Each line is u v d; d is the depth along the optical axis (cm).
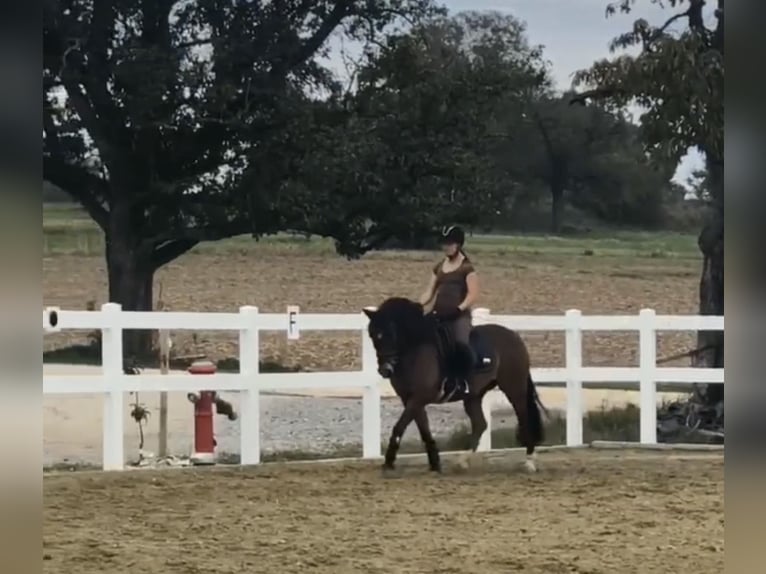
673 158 2162
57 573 798
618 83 2161
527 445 1358
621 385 2920
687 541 925
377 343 1279
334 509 1084
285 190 3089
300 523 1006
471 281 1310
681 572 813
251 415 1392
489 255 6812
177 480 1253
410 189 3161
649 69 2095
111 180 3266
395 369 1284
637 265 6450
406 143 3145
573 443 1605
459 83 3189
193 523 1002
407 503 1120
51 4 2958
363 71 3284
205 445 1405
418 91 3153
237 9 3186
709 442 1717
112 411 1314
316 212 3078
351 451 1688
